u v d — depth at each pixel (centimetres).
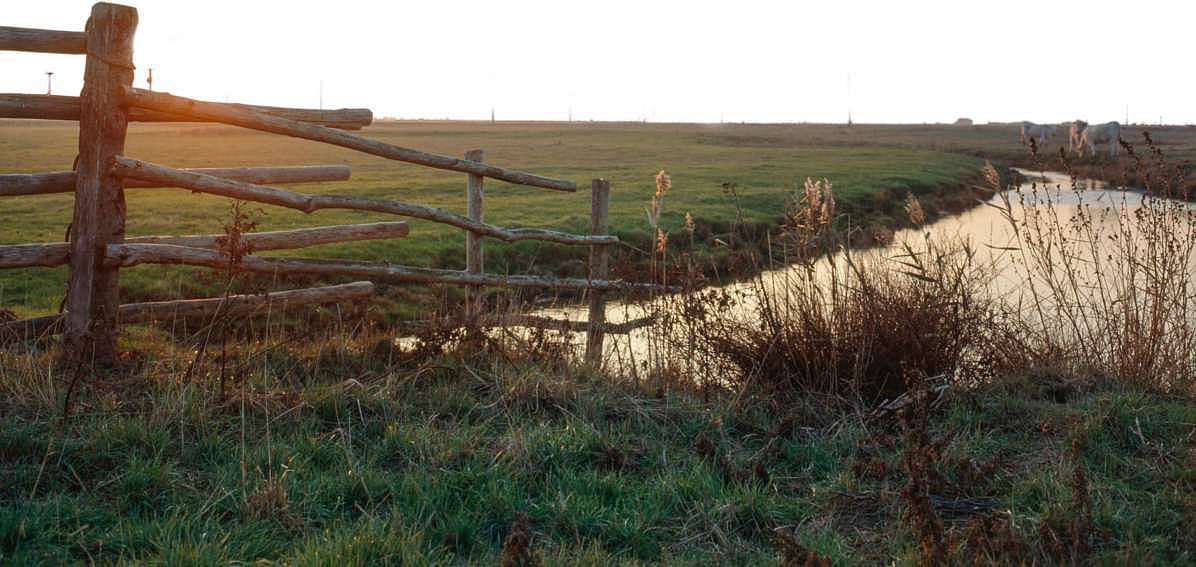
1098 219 1909
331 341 655
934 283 644
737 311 737
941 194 3111
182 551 332
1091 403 582
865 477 463
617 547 385
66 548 343
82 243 561
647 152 5338
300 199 636
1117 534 403
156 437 442
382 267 706
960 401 588
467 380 590
